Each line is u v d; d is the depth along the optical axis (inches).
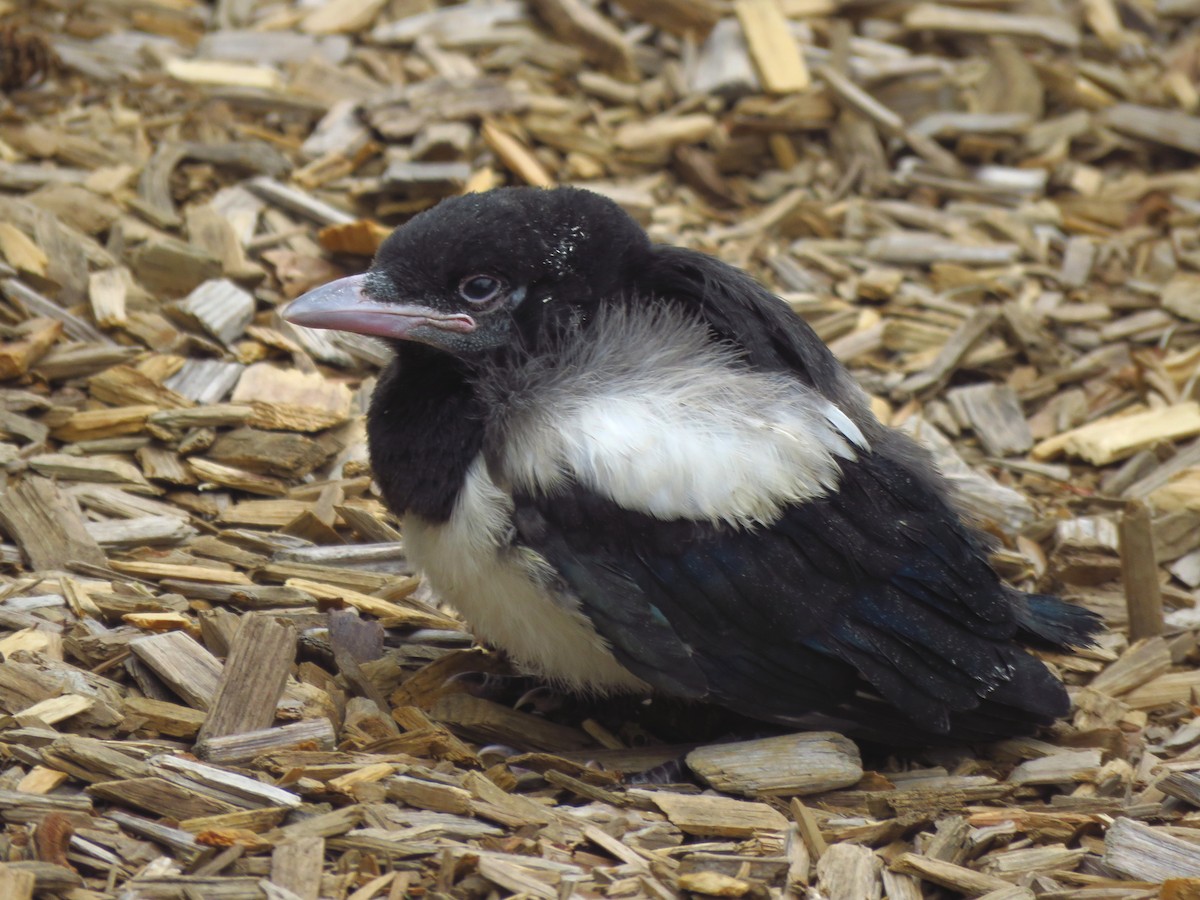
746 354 315.6
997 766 328.8
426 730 306.3
